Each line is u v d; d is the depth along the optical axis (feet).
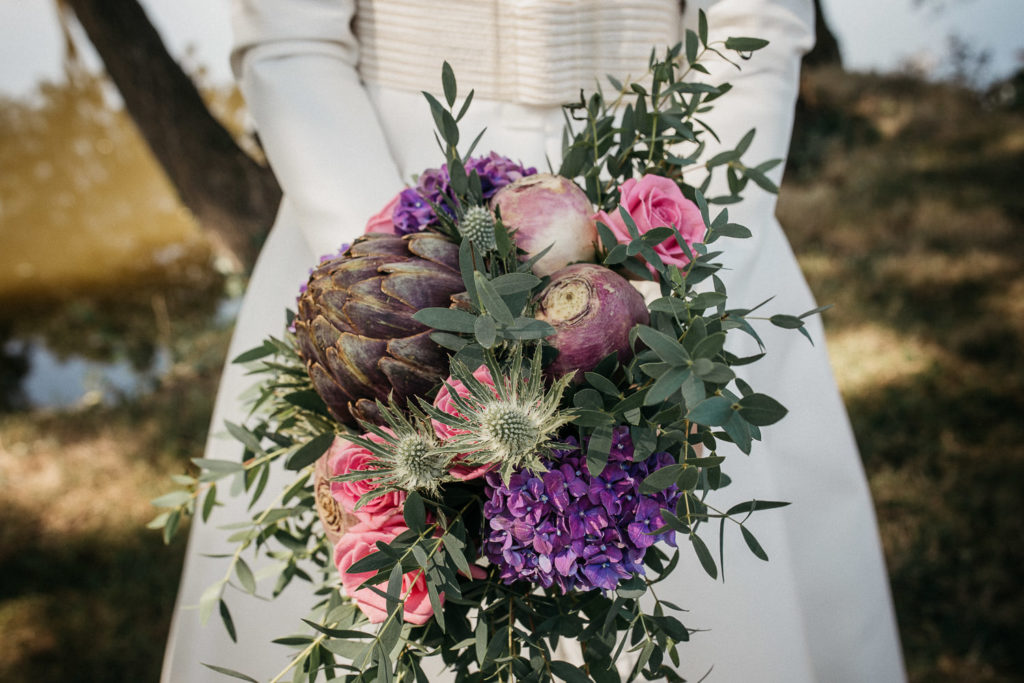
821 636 5.04
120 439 13.43
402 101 4.35
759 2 4.16
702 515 2.81
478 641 2.71
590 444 2.59
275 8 4.17
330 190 4.03
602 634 2.94
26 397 16.16
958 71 20.27
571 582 2.69
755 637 4.08
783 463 4.89
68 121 25.57
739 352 4.37
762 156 4.12
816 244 15.81
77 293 21.27
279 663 4.55
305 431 3.43
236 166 14.65
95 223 25.14
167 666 4.93
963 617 8.20
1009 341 12.23
